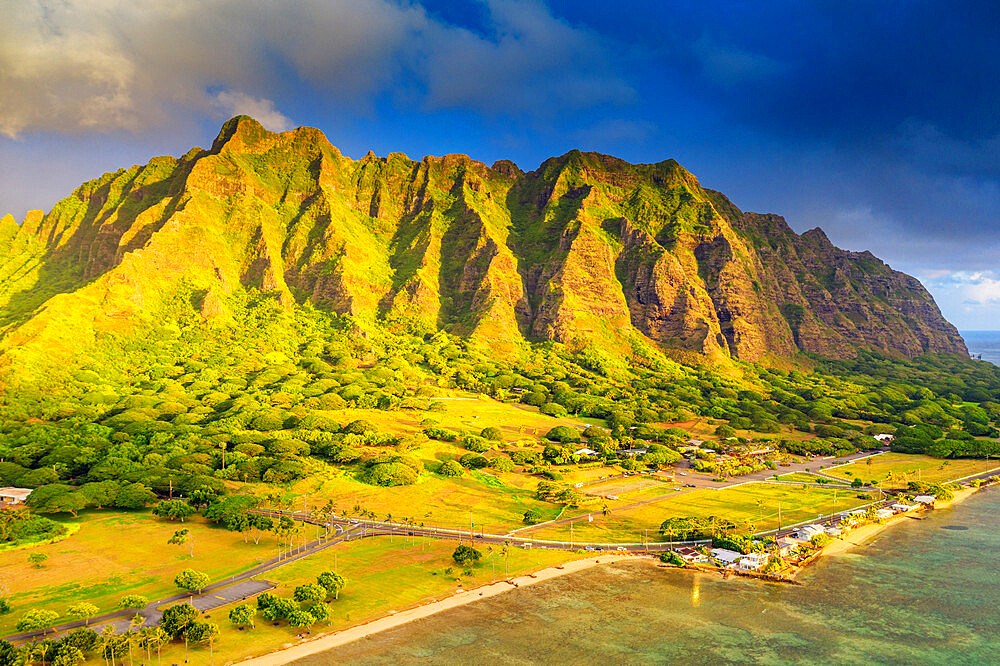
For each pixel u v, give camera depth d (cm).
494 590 13850
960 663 11344
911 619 12950
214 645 11025
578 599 13550
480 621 12412
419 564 15075
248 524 16450
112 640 10269
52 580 13375
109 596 12694
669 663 11088
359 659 10869
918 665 11250
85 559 14538
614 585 14325
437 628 12069
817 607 13425
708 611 13138
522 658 11069
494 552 16038
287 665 10594
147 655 10575
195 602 12575
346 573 14338
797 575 15125
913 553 16650
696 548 16638
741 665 11106
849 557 16338
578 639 11806
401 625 12138
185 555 15000
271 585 13475
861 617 13000
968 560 16162
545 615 12750
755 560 15625
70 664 9862
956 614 13188
